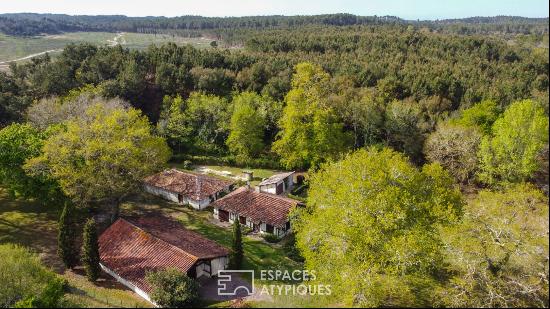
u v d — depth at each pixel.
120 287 38.00
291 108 64.88
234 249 40.38
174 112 79.62
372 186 34.06
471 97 70.38
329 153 65.06
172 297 33.38
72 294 35.12
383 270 31.70
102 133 46.59
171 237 42.72
